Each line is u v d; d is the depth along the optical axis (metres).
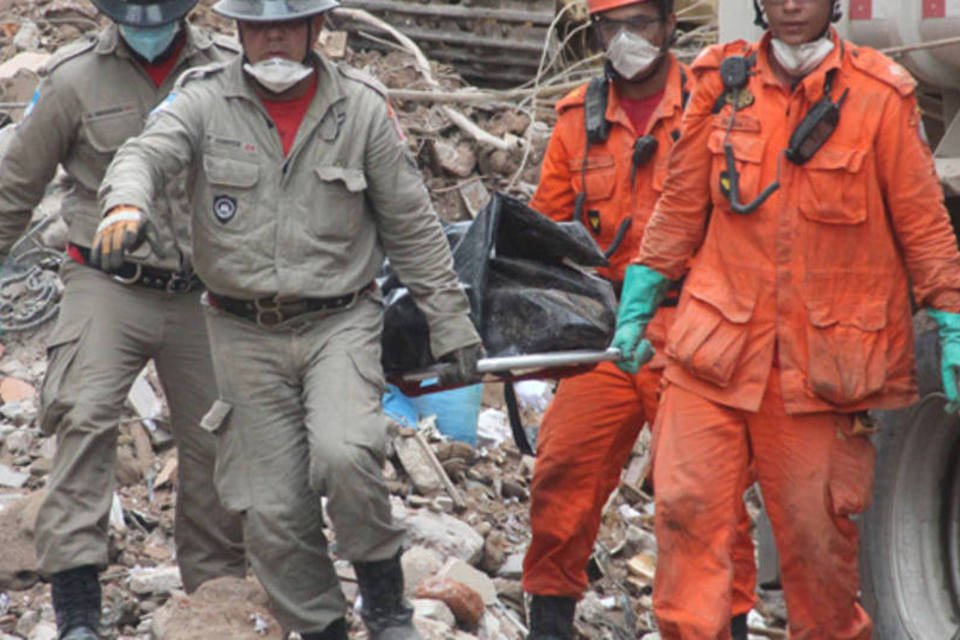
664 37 17.17
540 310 15.50
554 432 17.53
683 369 15.19
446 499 21.05
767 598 21.64
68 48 16.05
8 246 16.06
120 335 15.78
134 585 18.36
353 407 14.05
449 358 14.87
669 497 14.90
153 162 13.56
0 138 19.05
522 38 30.94
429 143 28.00
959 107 18.08
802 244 14.73
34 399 22.55
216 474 14.77
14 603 17.97
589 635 19.94
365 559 14.27
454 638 17.41
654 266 15.66
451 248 16.50
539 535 17.70
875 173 14.62
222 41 16.39
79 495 15.24
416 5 30.98
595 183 17.55
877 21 17.62
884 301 14.83
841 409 14.85
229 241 14.09
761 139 14.77
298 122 14.19
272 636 15.66
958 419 17.28
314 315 14.34
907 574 17.95
